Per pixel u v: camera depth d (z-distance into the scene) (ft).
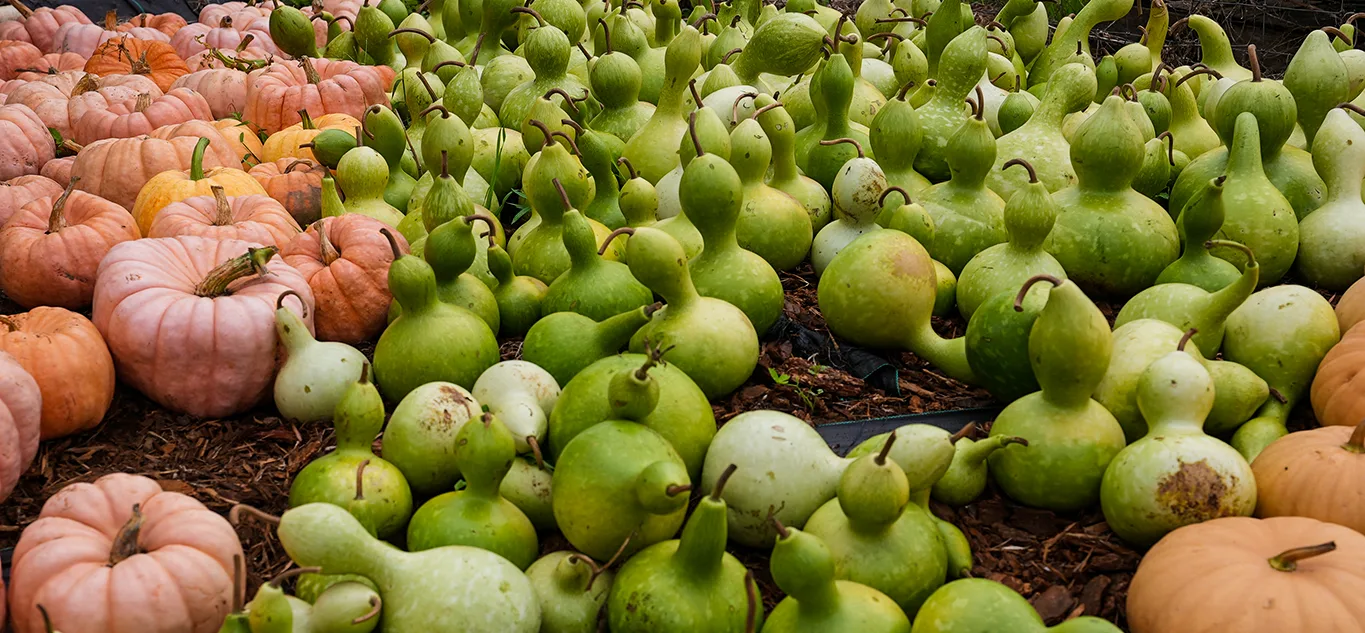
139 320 11.43
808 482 9.57
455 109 17.02
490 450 8.92
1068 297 9.56
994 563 9.70
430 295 11.36
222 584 8.75
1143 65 19.33
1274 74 27.96
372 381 11.95
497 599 8.34
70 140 18.25
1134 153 13.26
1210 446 9.52
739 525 9.72
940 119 15.97
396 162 15.46
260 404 12.05
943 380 12.27
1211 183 12.19
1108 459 10.02
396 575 8.34
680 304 11.34
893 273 11.89
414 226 14.14
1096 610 9.25
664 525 9.17
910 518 9.13
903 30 21.81
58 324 11.51
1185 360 9.94
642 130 15.98
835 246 13.80
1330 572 8.27
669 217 14.51
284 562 9.66
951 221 13.75
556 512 9.18
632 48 18.97
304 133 17.07
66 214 14.05
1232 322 11.82
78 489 9.19
